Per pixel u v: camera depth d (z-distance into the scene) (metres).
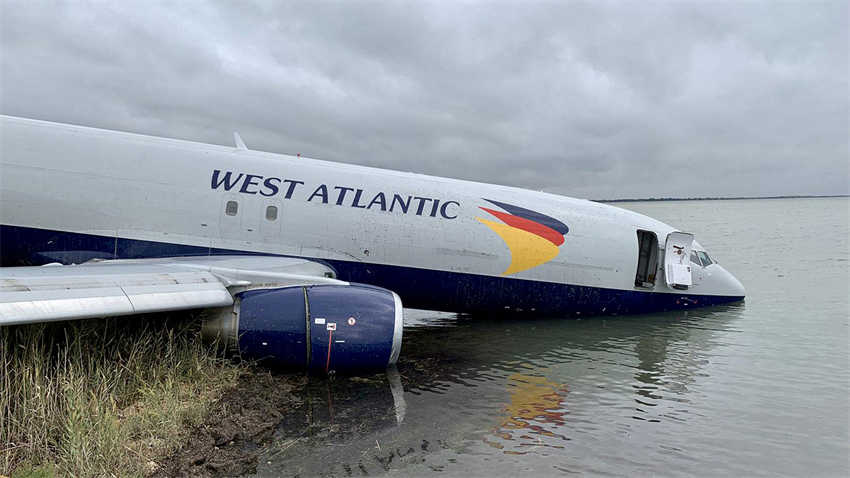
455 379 7.21
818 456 5.12
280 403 6.10
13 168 8.93
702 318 11.67
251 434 5.18
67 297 5.48
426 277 10.12
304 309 7.09
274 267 8.50
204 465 4.51
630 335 10.03
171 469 4.37
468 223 10.20
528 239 10.44
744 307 12.95
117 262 8.35
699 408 6.30
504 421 5.76
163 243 9.20
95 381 5.31
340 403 6.21
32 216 8.95
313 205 9.68
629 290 11.38
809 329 10.65
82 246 9.06
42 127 9.29
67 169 9.07
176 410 5.23
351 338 7.04
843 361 8.33
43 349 5.36
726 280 12.98
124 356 6.19
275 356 7.05
